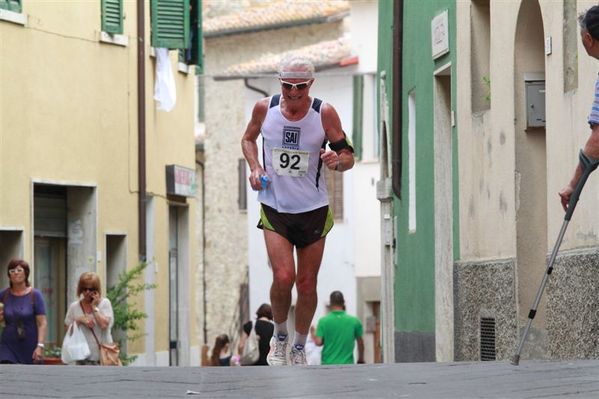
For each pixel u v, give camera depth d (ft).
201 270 317.42
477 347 107.65
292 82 77.87
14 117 154.92
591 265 79.51
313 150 79.46
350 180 282.77
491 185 104.94
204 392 56.08
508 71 100.37
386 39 152.87
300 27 298.15
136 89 177.17
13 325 118.93
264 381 60.80
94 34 169.27
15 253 154.10
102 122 170.19
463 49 112.68
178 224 199.00
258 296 305.53
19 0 156.25
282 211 79.87
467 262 110.52
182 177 191.83
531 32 98.53
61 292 167.53
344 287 284.82
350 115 281.95
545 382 57.67
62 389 58.13
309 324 81.97
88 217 168.14
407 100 138.92
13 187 153.99
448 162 124.47
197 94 321.93
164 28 183.01
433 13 124.57
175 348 197.16
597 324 78.48
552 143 88.79
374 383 58.80
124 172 174.29
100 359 119.65
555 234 88.12
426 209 128.57
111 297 163.12
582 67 82.48
